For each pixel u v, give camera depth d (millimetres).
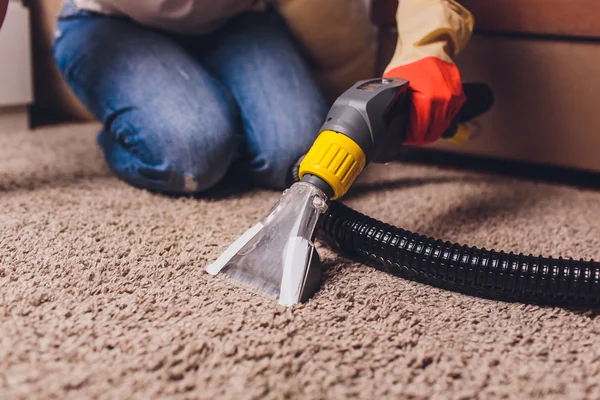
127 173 948
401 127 667
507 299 628
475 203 945
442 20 707
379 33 1053
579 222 880
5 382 440
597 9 908
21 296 564
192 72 954
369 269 687
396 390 460
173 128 878
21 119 1339
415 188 1017
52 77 1482
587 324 578
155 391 442
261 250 624
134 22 1013
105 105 943
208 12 942
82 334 515
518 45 991
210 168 895
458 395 456
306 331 538
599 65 952
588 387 471
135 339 507
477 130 897
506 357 515
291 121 938
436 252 610
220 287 613
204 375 466
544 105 1008
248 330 533
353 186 1016
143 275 632
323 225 699
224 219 831
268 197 944
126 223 780
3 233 712
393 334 541
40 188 913
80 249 687
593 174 1156
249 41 1039
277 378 466
